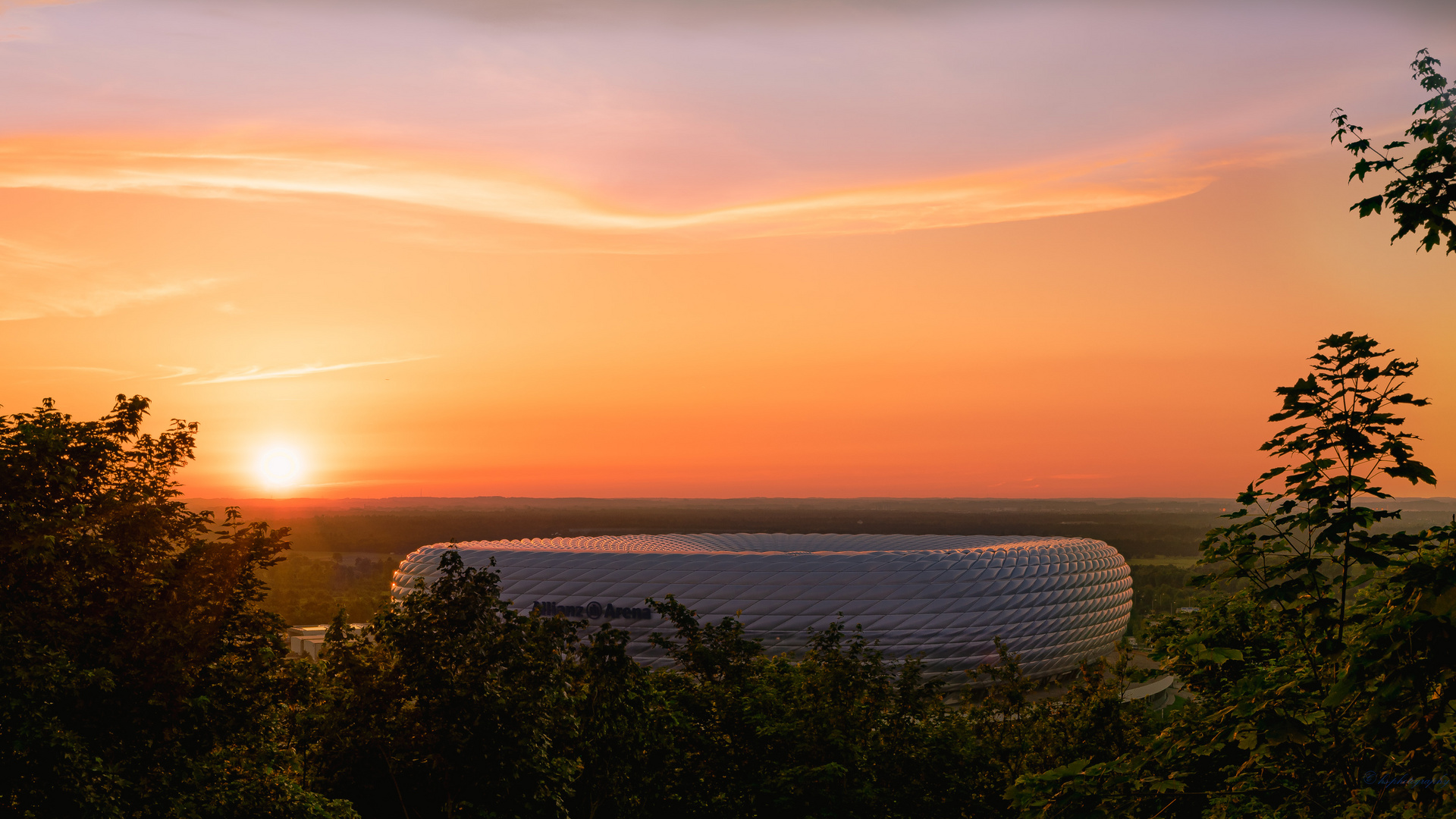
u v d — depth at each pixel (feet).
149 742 69.87
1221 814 45.98
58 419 73.46
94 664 68.54
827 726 116.67
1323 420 43.80
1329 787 42.37
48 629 67.10
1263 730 40.57
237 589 77.41
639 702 102.94
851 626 312.50
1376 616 42.45
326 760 84.99
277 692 78.48
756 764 116.67
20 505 67.51
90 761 62.08
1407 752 38.40
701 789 117.50
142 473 77.46
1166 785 42.29
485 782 82.58
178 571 75.10
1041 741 136.36
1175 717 72.69
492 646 85.56
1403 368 42.06
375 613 90.07
